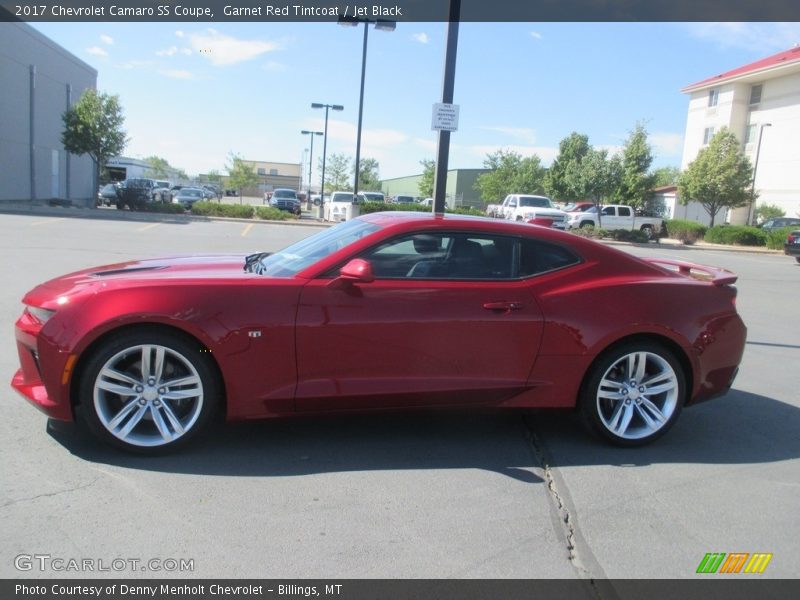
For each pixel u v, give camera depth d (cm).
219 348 368
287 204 3616
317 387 386
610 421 433
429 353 397
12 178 2922
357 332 385
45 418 423
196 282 376
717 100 4662
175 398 375
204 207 3167
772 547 318
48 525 300
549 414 501
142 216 2716
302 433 431
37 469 354
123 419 371
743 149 4516
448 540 308
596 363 424
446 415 485
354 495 348
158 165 9431
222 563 279
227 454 390
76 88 3606
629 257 448
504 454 417
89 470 356
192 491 341
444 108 832
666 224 3747
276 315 375
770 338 880
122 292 364
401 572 280
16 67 2903
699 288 445
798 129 4094
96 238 1576
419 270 409
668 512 349
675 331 427
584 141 4619
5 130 2839
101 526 302
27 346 373
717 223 4547
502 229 427
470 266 416
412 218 428
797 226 3206
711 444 457
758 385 628
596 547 310
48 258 1148
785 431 493
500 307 405
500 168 5625
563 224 2927
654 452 436
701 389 443
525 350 410
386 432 443
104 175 4138
